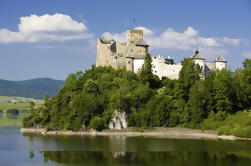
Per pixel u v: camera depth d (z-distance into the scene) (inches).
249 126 4645.7
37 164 3253.0
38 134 5408.5
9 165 3216.0
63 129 5516.7
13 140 4702.3
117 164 3238.2
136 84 6038.4
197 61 6594.5
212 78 5871.1
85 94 5698.8
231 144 4163.4
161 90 5880.9
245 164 3216.0
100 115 5531.5
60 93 6299.2
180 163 3257.9
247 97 5487.2
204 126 5059.1
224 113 5128.0
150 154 3634.4
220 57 7047.2
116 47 7372.1
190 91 5482.3
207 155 3572.8
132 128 5315.0
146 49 7278.5
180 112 5393.7
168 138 4712.1
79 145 4224.9
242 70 5979.3
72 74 7037.4
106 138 4813.0
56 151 3843.5
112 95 5570.9
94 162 3319.4
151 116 5324.8
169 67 6673.2
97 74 6678.2
